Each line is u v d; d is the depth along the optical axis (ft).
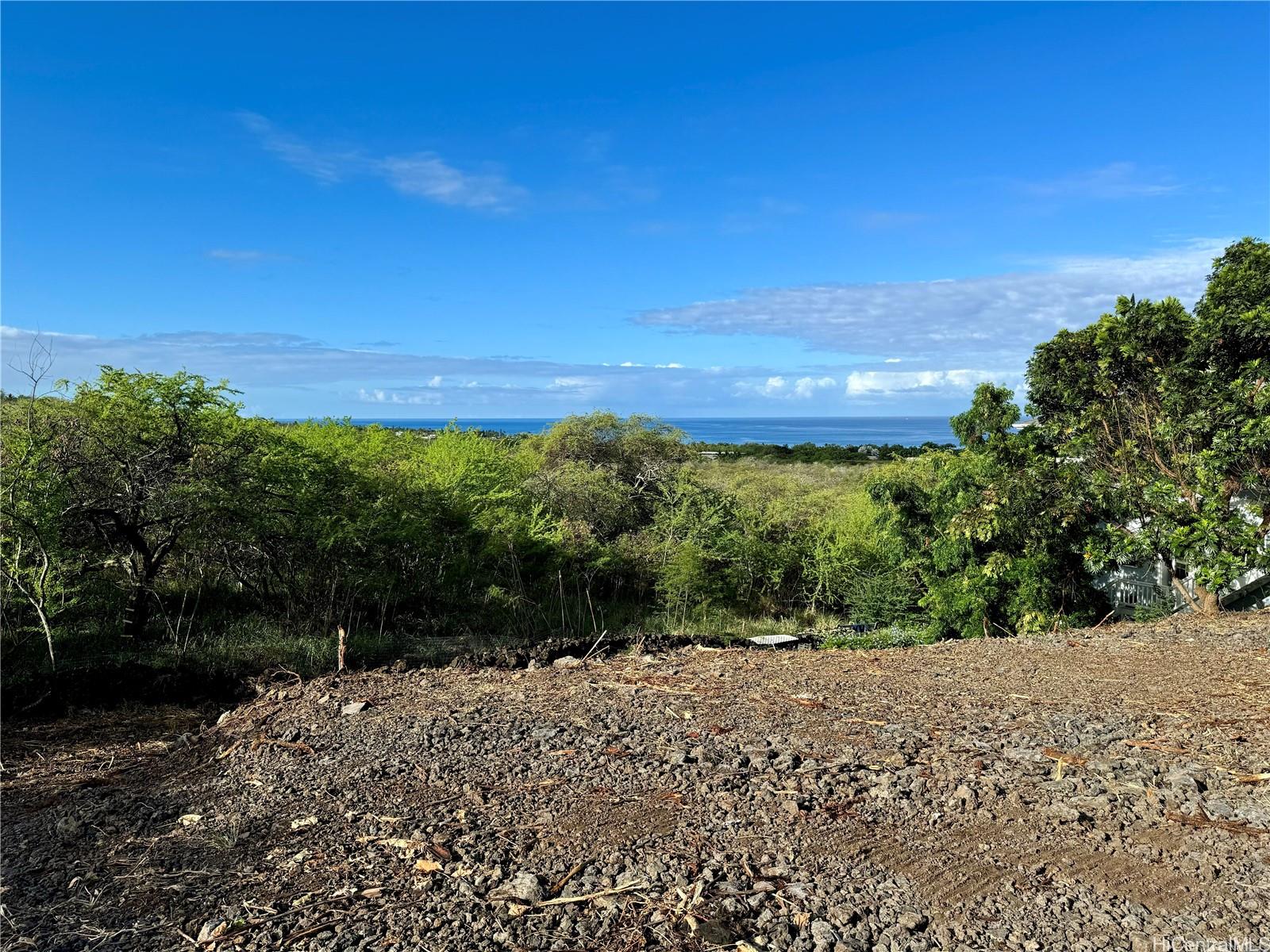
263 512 32.86
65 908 10.28
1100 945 8.70
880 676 20.95
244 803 13.66
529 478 54.03
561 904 9.71
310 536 33.81
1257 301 32.32
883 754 14.37
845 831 11.35
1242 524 31.60
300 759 15.78
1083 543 35.27
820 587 48.85
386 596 35.81
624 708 18.03
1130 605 40.19
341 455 37.42
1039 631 34.09
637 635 33.96
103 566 30.83
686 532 48.75
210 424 32.65
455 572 38.63
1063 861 10.43
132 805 14.20
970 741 15.03
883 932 9.00
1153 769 13.23
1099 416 35.14
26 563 27.61
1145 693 18.49
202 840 12.23
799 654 24.88
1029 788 12.62
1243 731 15.25
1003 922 9.13
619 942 8.91
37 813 14.69
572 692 19.77
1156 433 34.04
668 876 10.27
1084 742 14.82
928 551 40.09
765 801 12.39
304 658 29.04
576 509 54.13
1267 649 22.57
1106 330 35.37
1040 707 17.47
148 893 10.54
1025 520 34.71
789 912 9.41
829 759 14.20
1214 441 31.40
